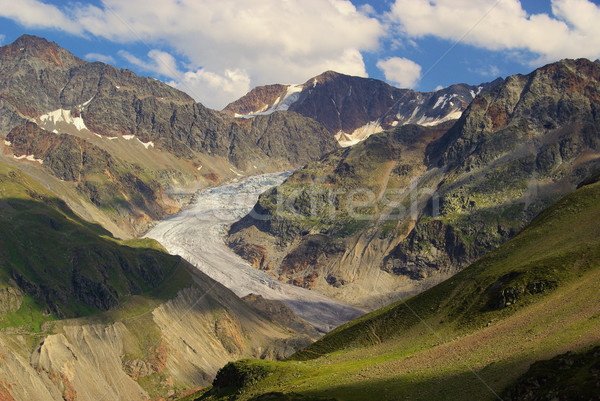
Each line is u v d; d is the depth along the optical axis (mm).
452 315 169250
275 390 133875
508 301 155125
